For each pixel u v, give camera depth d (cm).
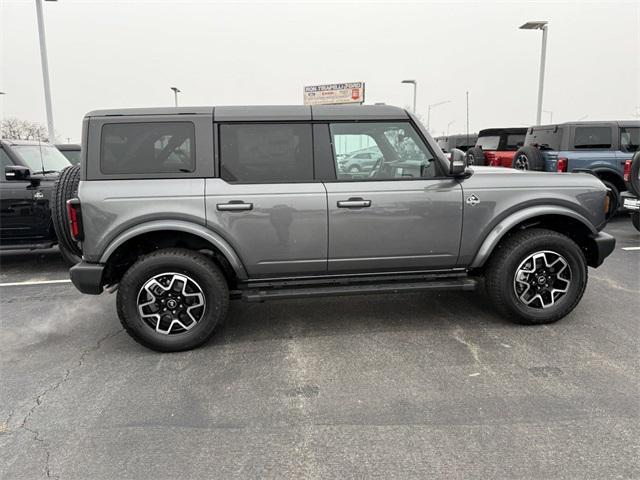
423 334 408
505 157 1235
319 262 393
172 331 383
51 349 396
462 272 422
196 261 373
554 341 388
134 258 399
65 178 414
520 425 273
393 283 408
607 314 445
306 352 378
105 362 369
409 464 242
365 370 345
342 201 383
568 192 415
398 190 391
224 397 312
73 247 414
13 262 723
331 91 3369
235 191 374
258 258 383
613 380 322
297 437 267
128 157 371
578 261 412
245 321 446
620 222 940
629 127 915
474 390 313
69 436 272
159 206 366
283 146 385
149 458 251
